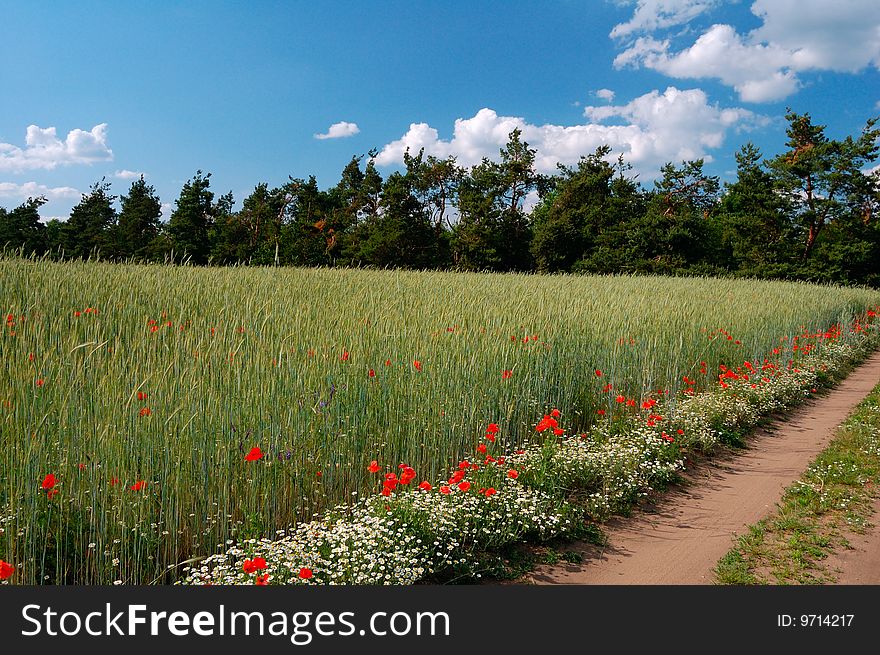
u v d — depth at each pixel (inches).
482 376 253.4
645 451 251.9
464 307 378.3
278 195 2193.7
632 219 1857.8
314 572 144.6
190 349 211.2
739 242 1771.7
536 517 188.9
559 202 2046.0
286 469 180.2
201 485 164.6
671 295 656.4
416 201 1823.3
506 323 323.0
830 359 524.4
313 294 464.4
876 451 288.0
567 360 314.7
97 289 339.0
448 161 2064.5
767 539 196.9
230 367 193.0
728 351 444.5
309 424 195.5
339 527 158.4
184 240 2021.4
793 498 231.8
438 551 168.9
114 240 2149.4
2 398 156.3
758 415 350.6
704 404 326.6
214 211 2449.6
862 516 213.8
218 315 301.0
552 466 226.7
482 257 1839.3
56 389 161.8
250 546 148.8
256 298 384.5
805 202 1690.5
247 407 184.7
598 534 198.2
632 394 339.0
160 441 162.1
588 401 306.8
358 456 202.1
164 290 391.5
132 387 172.6
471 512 184.5
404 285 625.9
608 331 357.4
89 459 148.3
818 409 389.1
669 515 217.5
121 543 146.9
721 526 208.1
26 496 137.9
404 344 259.6
